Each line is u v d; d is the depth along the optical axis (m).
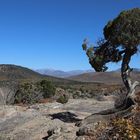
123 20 14.41
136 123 9.70
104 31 15.45
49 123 16.88
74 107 24.44
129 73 14.92
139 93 15.12
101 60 15.53
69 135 12.87
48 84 34.75
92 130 12.05
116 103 16.86
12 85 33.38
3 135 16.00
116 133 9.18
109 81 123.88
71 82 102.31
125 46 14.61
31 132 15.72
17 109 23.23
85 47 15.77
